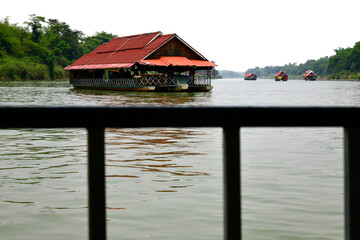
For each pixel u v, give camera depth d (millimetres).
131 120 1391
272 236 4555
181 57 46250
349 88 73188
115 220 5102
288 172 7781
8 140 12680
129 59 45000
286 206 5645
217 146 11359
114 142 12258
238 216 1439
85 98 32938
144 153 10141
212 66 47594
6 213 5395
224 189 1452
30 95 36562
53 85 65375
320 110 1477
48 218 5207
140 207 5613
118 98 33312
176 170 8023
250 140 12633
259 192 6359
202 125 1436
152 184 6906
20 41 109438
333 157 9461
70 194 6301
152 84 44844
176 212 5414
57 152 10289
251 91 56156
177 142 12242
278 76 199875
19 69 94312
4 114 1314
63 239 4531
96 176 1370
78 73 54500
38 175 7574
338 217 5191
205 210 5496
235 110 1447
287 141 12375
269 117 1465
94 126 1370
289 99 35812
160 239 4480
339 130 15492
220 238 4520
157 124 1415
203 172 7832
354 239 1475
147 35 49625
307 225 4914
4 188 6648
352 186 1484
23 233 4695
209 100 32188
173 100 31281
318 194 6234
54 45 120312
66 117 1354
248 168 8172
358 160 1487
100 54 53969
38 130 15625
